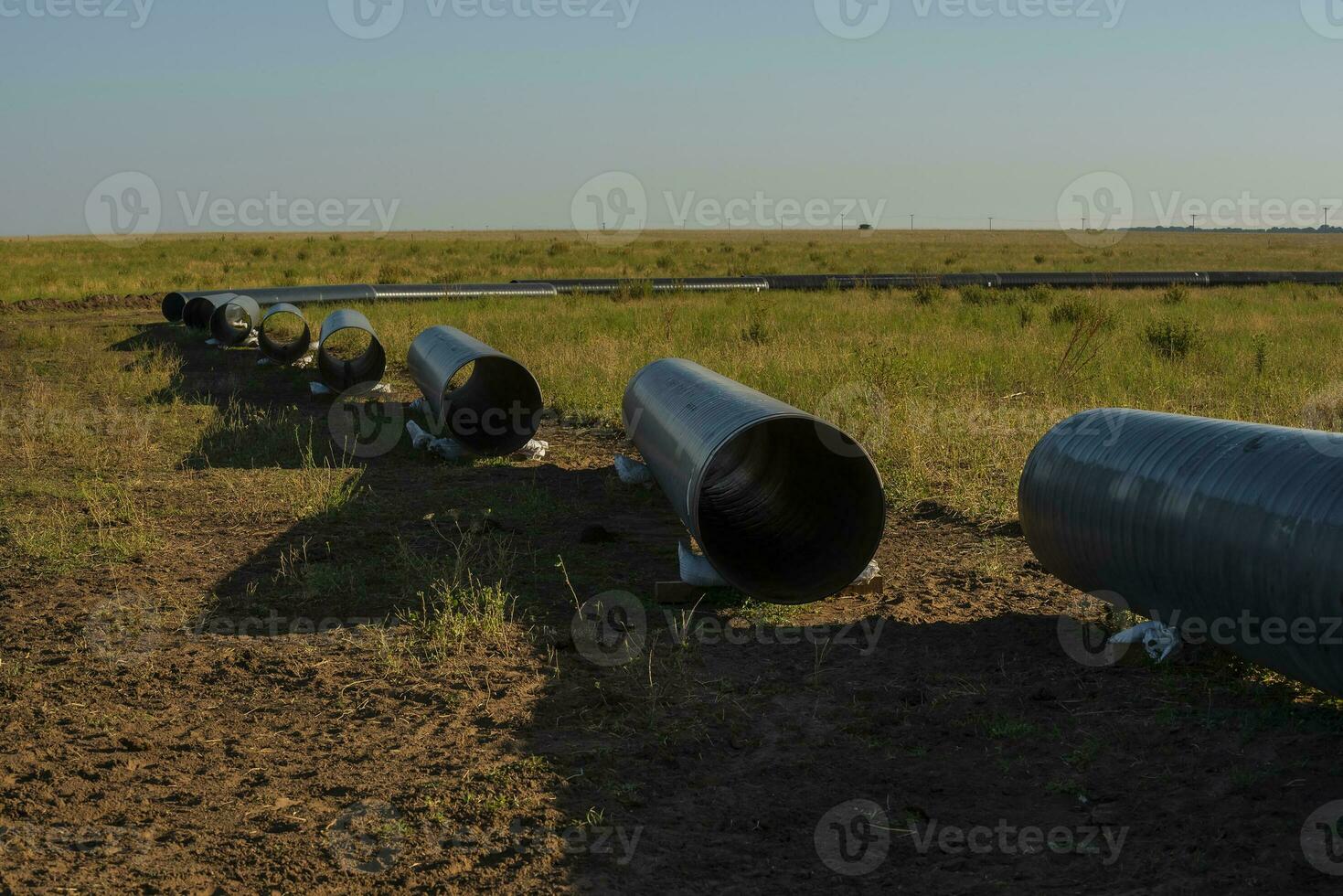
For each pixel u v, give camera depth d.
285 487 9.82
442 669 5.76
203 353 20.72
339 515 8.90
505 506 9.33
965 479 9.86
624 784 4.56
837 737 5.02
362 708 5.30
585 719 5.19
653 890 3.81
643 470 10.04
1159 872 3.83
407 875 3.87
